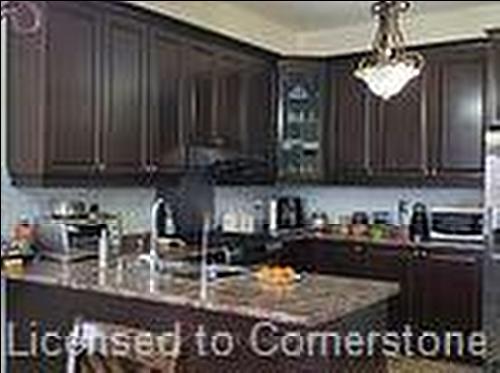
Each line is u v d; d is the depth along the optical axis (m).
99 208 4.31
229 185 5.31
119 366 3.19
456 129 5.08
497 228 4.22
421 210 5.33
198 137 4.72
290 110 5.70
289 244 5.34
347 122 5.60
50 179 3.69
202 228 4.97
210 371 2.91
